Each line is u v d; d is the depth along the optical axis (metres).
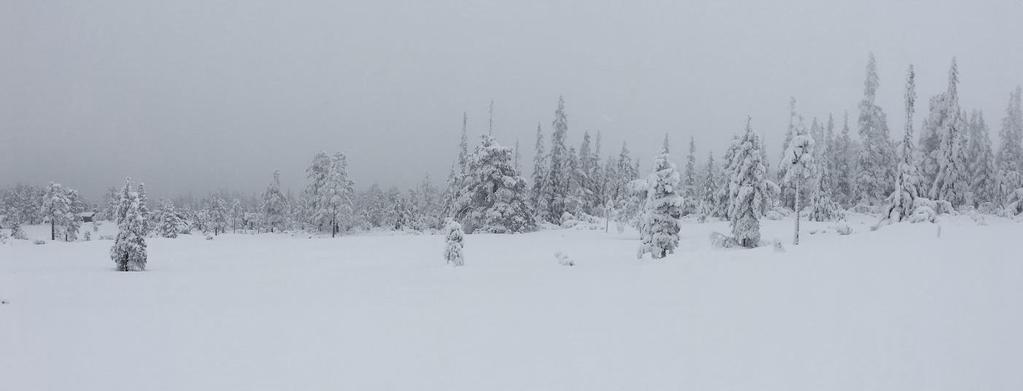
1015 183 47.72
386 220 95.44
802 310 8.49
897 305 7.90
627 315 9.75
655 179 26.20
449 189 68.19
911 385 5.41
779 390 5.73
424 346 8.40
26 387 6.75
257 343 8.81
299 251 31.58
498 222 48.47
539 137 61.47
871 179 50.81
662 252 25.62
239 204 104.12
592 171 67.75
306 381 6.84
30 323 10.57
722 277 12.22
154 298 14.08
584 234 44.16
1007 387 5.06
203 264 25.56
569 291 13.26
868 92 51.31
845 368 6.04
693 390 5.96
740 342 7.43
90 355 8.16
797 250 14.98
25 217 118.62
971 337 6.26
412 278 18.23
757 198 31.27
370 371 7.21
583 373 6.79
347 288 15.76
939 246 12.16
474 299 12.88
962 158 46.44
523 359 7.52
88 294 15.03
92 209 137.62
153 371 7.36
